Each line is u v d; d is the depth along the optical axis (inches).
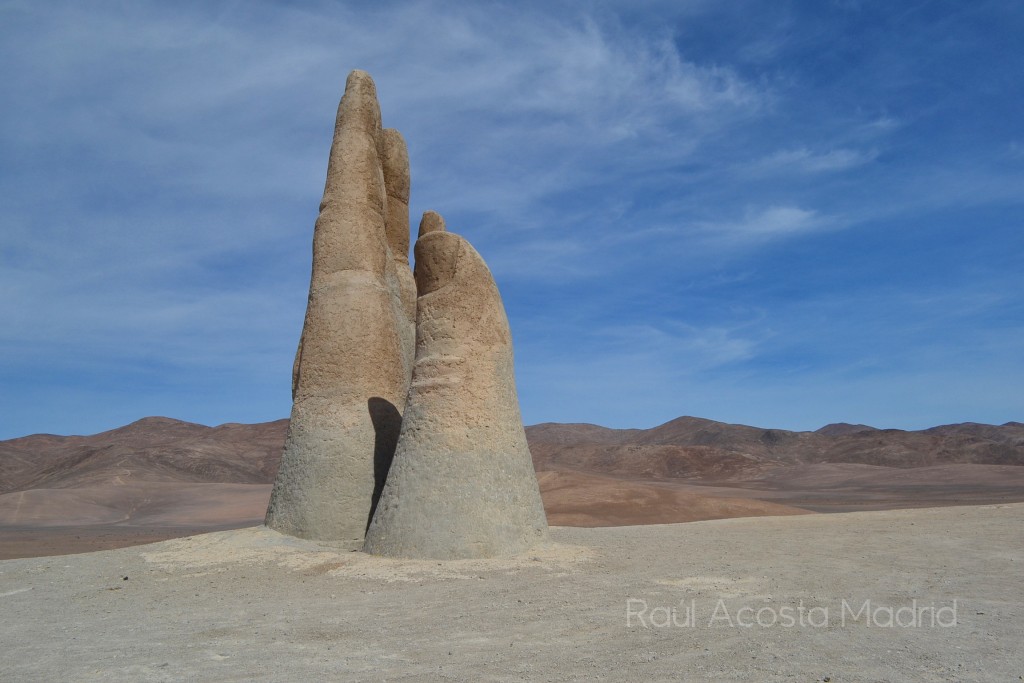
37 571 540.7
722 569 473.4
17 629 367.2
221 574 490.9
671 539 631.2
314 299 621.9
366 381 602.9
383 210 655.8
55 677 269.0
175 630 347.9
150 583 481.1
